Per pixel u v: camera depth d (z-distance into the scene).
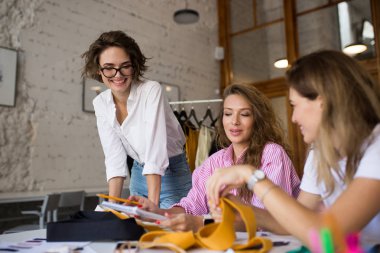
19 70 3.42
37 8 3.60
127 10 4.56
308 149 1.02
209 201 0.80
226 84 5.85
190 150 3.23
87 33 4.03
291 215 0.67
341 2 4.88
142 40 4.73
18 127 3.36
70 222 0.82
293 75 0.82
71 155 3.74
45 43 3.63
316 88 0.77
